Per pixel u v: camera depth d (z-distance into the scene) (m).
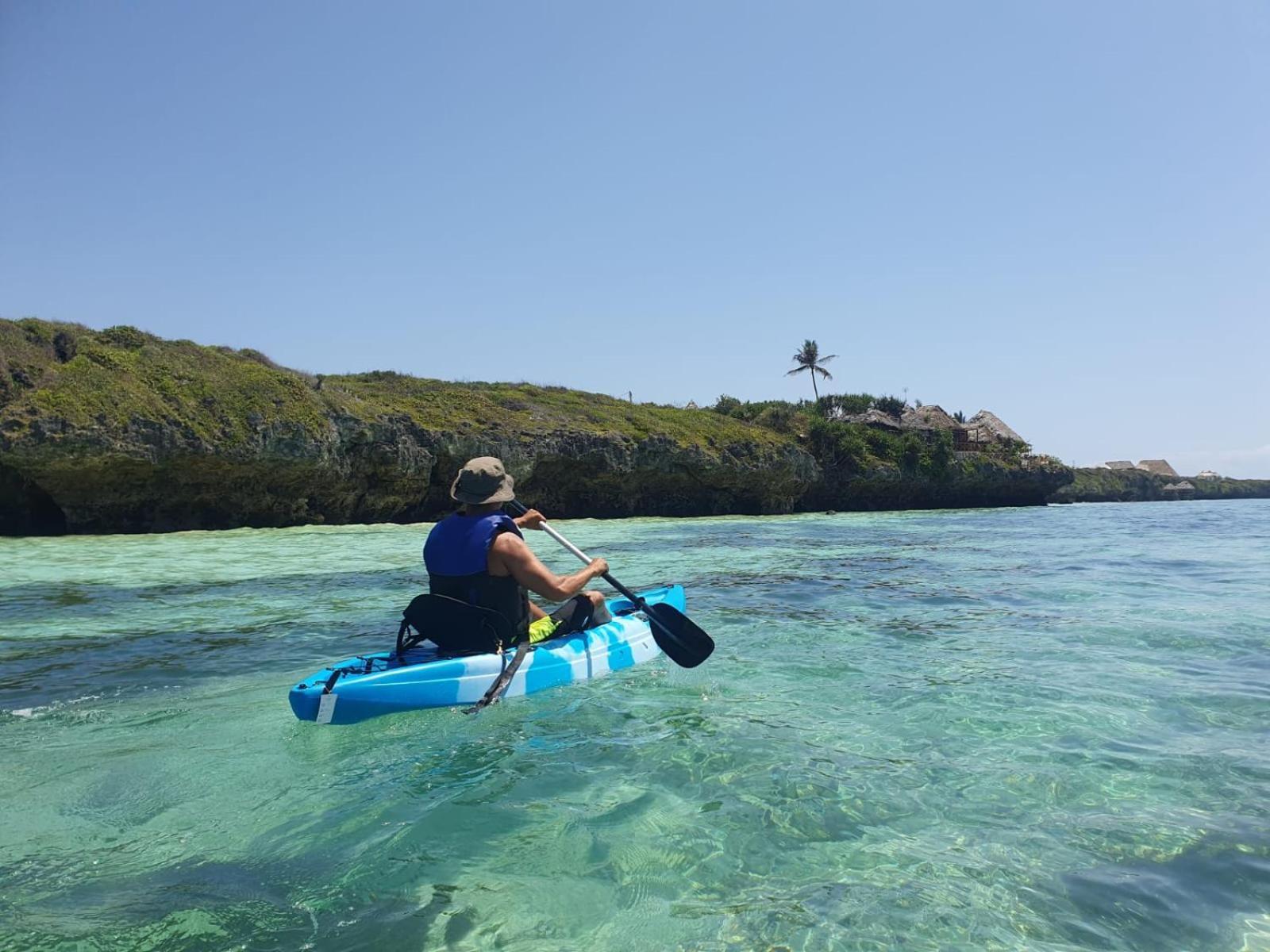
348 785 3.24
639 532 22.98
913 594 9.12
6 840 2.74
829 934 2.15
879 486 42.88
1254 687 4.77
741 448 36.06
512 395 34.97
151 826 2.86
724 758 3.54
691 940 2.12
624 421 34.38
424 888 2.40
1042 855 2.62
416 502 27.30
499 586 4.45
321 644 6.33
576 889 2.39
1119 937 2.14
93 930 2.16
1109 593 9.12
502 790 3.17
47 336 22.02
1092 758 3.55
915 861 2.59
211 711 4.37
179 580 10.84
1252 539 18.34
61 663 5.63
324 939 2.12
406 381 34.72
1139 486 70.44
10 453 18.45
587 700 4.50
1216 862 2.58
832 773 3.36
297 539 19.12
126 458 19.88
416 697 4.14
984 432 53.84
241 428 21.98
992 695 4.62
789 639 6.41
